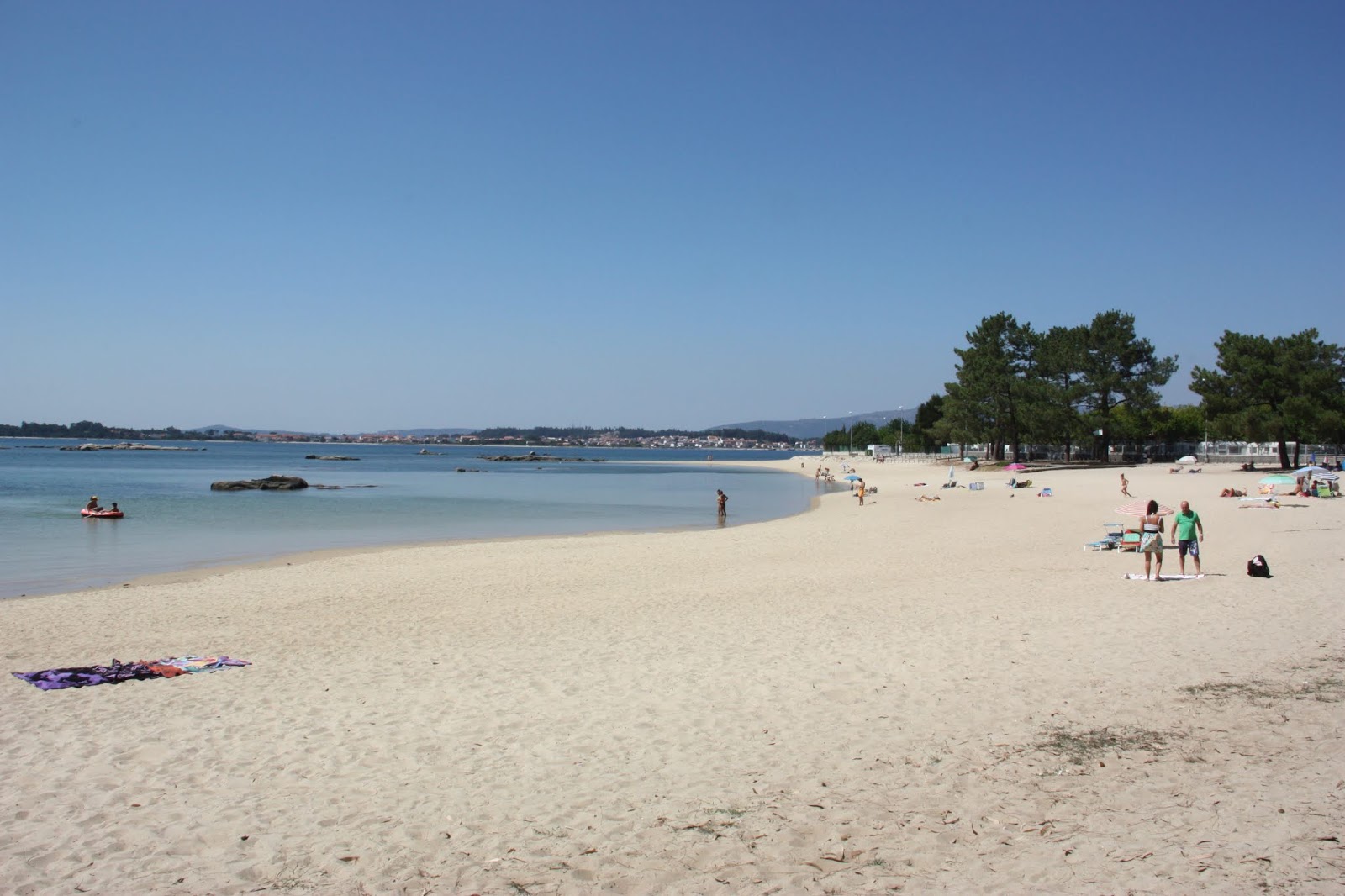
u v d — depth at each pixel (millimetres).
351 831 6805
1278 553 21875
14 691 11141
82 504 51000
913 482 74375
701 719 9453
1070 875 5668
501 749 8672
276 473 101062
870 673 11180
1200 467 70000
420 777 7945
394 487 77312
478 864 6203
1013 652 12039
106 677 11695
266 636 14945
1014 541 28125
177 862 6328
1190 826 6270
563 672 11789
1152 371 79562
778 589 19250
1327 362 61500
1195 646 11922
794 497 63969
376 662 12695
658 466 157500
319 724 9602
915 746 8344
